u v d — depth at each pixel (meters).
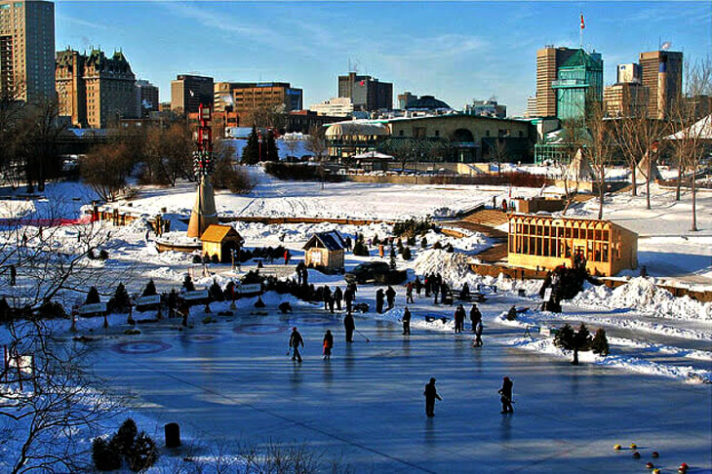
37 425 23.75
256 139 187.50
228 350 45.62
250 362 42.69
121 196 150.62
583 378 39.72
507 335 49.66
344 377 39.72
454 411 34.28
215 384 38.25
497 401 35.78
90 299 53.72
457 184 157.25
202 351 45.28
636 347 46.47
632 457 29.08
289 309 58.38
